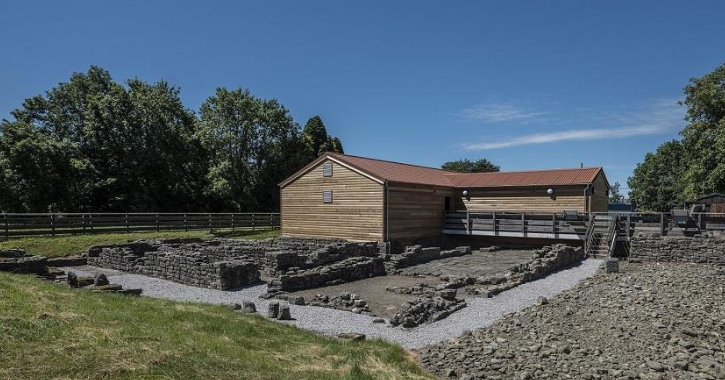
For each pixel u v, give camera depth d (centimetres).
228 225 3838
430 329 1231
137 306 1146
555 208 2967
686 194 3912
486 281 1862
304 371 789
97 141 4444
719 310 1389
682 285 1728
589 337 1138
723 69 3750
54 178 4084
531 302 1547
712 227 2652
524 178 3194
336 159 2958
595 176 2953
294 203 3216
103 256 2377
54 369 605
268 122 5453
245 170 5334
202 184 5278
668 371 929
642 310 1374
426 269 2225
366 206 2795
